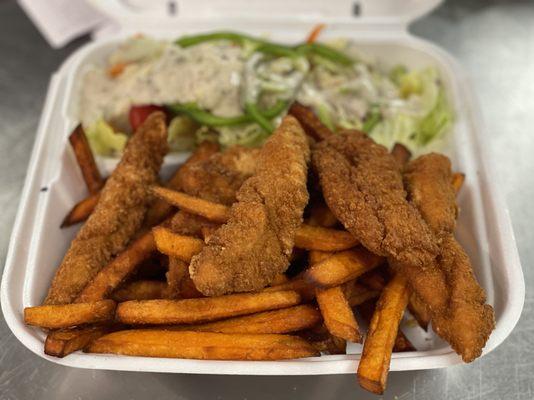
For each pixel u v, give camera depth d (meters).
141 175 0.24
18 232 0.24
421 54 0.34
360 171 0.21
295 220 0.20
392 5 0.35
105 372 0.22
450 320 0.19
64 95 0.31
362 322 0.23
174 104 0.30
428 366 0.19
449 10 0.44
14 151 0.34
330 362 0.19
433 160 0.23
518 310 0.20
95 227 0.22
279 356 0.19
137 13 0.35
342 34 0.34
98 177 0.27
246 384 0.22
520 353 0.23
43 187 0.26
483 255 0.23
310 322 0.19
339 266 0.20
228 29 0.35
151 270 0.24
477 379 0.22
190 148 0.31
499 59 0.39
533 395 0.21
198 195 0.23
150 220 0.24
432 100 0.31
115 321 0.20
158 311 0.19
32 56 0.40
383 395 0.21
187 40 0.33
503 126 0.34
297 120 0.24
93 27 0.42
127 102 0.31
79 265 0.21
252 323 0.19
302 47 0.33
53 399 0.22
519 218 0.29
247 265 0.19
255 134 0.30
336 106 0.32
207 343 0.19
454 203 0.22
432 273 0.20
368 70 0.34
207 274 0.18
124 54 0.33
